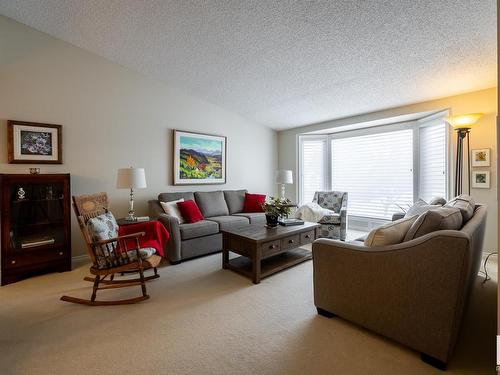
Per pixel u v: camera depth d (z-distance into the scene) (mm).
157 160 4098
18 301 2281
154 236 2701
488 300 2240
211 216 4246
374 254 1689
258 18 2572
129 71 3791
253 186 5516
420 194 4391
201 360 1549
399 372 1447
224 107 4914
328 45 2828
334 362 1527
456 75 3121
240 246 2848
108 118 3613
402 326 1591
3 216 2613
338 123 4996
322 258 1980
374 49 2805
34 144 3043
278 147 5953
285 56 3127
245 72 3629
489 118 3340
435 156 4086
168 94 4191
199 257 3547
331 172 5586
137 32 3033
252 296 2381
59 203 3010
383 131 4816
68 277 2836
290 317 2023
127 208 3807
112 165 3654
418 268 1506
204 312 2100
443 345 1437
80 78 3381
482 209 2311
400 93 3689
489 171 3326
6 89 2906
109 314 2066
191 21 2746
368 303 1740
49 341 1723
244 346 1676
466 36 2482
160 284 2646
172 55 3416
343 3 2260
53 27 3043
